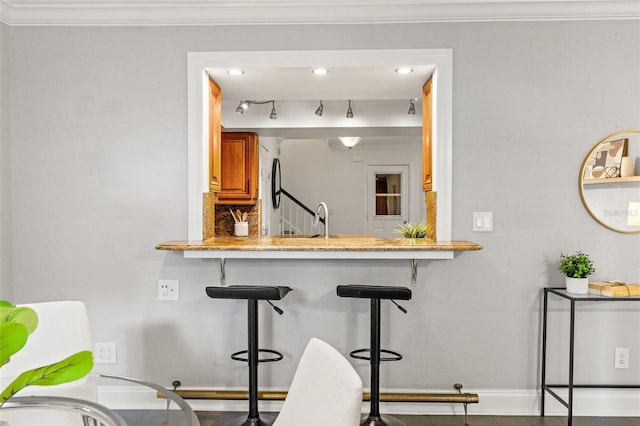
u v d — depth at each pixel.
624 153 2.71
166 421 1.29
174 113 2.80
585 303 2.75
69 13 2.77
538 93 2.74
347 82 3.07
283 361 2.85
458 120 2.76
